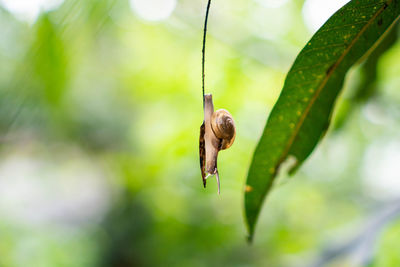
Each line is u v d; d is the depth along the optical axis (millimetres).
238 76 819
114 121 1514
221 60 844
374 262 360
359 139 794
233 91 840
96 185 1955
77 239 1413
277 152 270
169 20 811
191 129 921
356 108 475
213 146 234
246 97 843
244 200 277
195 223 960
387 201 456
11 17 316
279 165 271
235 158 859
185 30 833
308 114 262
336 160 849
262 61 756
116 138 1549
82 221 1676
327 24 236
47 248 1242
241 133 850
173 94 979
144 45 927
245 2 790
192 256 951
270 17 795
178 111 967
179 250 975
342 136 726
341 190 922
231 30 783
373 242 377
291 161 271
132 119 1461
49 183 1829
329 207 918
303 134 266
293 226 908
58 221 1670
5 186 1614
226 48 816
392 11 234
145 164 1071
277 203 931
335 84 253
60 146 1649
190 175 954
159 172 998
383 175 877
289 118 262
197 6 782
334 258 412
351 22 237
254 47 769
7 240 1184
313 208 927
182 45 911
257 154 271
